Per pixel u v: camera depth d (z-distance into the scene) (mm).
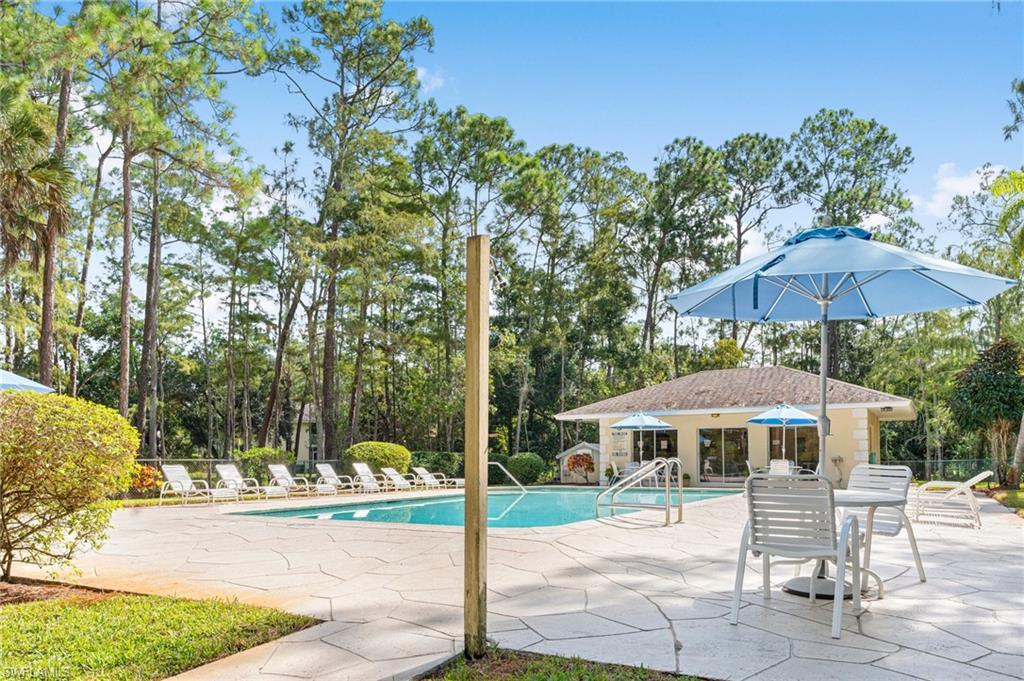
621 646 4973
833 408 24047
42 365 19250
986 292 6785
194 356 43844
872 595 6453
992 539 10141
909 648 4906
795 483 5742
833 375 44031
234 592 6871
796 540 5730
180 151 22266
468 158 38062
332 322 32188
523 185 36250
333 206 31328
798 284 7355
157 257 26391
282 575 7664
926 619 5656
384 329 35031
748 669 4477
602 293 41125
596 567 7812
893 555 8656
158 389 43688
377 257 31250
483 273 4969
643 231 42906
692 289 7242
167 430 46594
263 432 32812
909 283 7715
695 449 26391
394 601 6387
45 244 17875
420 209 35719
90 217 27688
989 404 24016
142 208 30250
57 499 7395
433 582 7164
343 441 37844
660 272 44250
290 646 5102
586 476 29281
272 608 6125
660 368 41844
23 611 6121
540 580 7168
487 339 4969
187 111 23250
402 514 17984
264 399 48438
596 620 5664
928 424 39125
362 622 5703
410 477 27031
